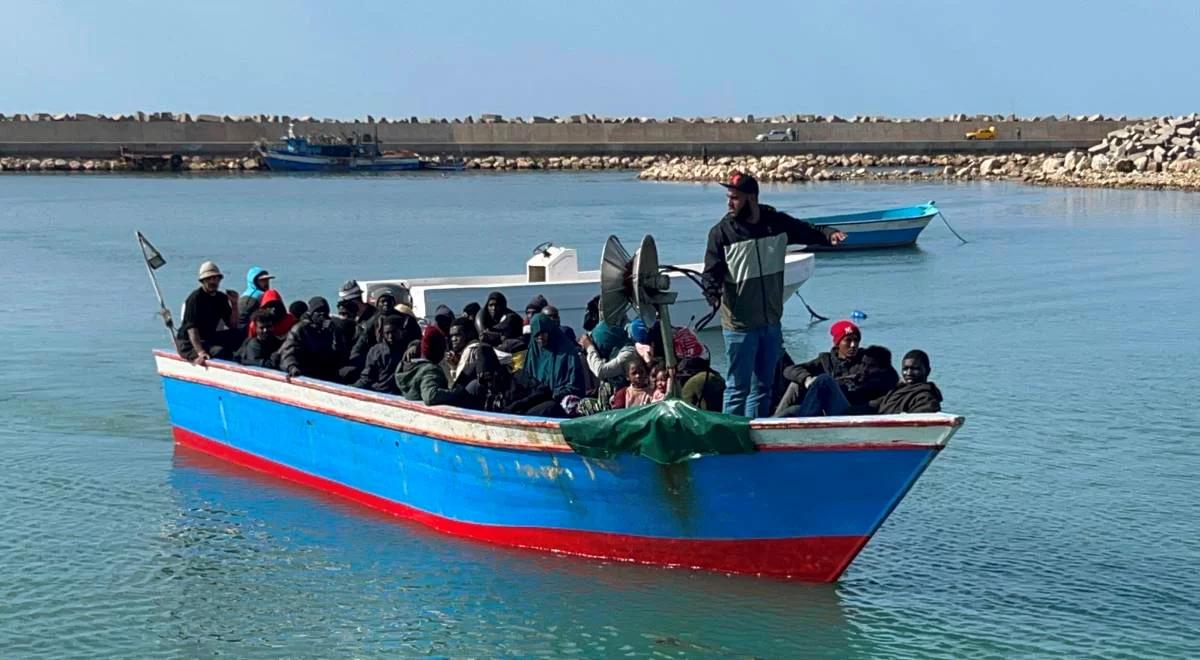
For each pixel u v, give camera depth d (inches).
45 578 426.6
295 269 1225.4
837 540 387.9
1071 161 2783.0
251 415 534.3
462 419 429.7
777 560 398.6
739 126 3828.7
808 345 837.8
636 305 396.8
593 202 2203.5
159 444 586.6
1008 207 2012.8
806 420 371.9
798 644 371.2
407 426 452.8
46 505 498.0
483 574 420.2
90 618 396.5
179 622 393.7
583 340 530.9
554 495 418.9
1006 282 1131.9
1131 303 992.2
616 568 419.2
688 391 428.1
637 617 389.1
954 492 501.0
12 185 2647.6
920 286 1112.8
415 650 374.3
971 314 949.8
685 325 836.6
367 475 480.7
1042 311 959.6
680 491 397.4
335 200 2245.3
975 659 359.9
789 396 414.9
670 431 385.4
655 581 411.8
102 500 503.5
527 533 431.5
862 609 391.2
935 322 914.1
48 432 604.1
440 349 470.0
